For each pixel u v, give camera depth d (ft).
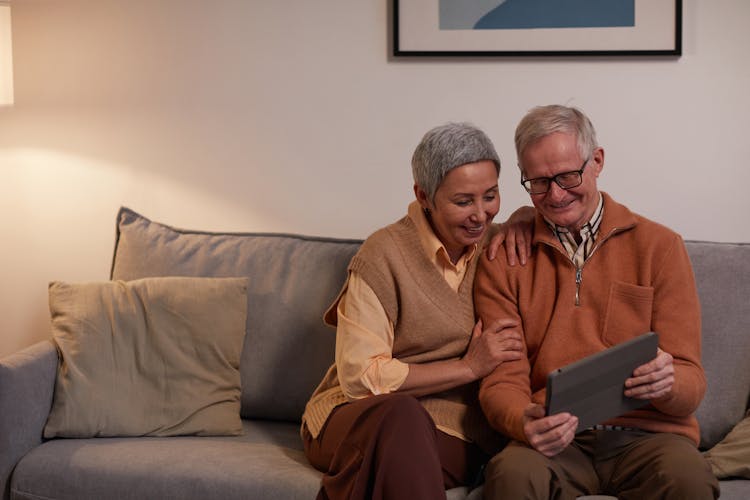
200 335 7.45
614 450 6.19
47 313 9.32
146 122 9.03
